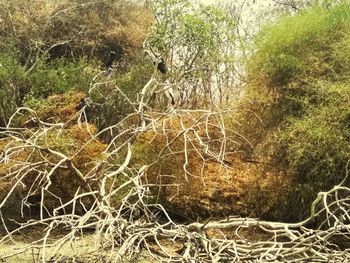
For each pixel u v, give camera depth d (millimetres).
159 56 13961
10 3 16406
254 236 10031
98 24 17688
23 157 10203
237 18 17266
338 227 6805
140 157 11039
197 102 14852
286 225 7156
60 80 13758
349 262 6512
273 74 11664
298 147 10883
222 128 7918
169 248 8016
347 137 10812
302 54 11688
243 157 12133
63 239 6137
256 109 11781
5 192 10648
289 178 11227
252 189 11750
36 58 14961
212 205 11766
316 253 6531
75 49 17281
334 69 11523
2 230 10750
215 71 14930
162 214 11703
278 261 6566
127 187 8992
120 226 6707
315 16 12102
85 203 10695
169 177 11336
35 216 11242
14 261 8320
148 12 18703
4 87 13430
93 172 8742
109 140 13219
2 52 15062
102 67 16922
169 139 10875
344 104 10859
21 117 12414
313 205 6941
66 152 10594
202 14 15727
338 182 10734
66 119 12102
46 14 16641
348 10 12195
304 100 11234
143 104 8711
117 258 6016
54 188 10805
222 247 6527
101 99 13242
